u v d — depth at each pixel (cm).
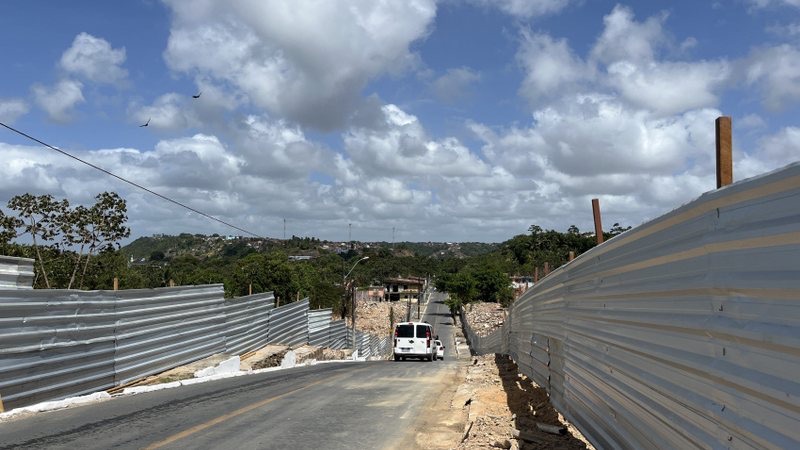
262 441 866
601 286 710
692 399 427
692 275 433
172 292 1905
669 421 473
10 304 1136
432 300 13412
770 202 324
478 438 863
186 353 2009
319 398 1326
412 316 10244
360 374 1973
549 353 1112
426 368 2338
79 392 1366
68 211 2688
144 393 1389
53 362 1262
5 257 1211
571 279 894
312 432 939
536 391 1280
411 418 1089
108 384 1502
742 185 351
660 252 502
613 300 657
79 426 954
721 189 380
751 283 341
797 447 293
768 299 327
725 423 371
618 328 637
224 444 840
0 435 880
